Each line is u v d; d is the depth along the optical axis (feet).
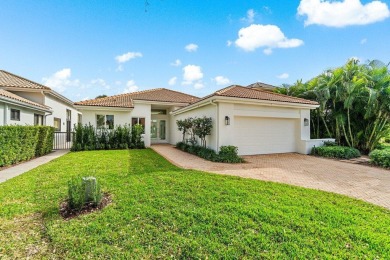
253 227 14.01
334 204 18.19
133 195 19.54
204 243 12.32
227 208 16.65
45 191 21.04
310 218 15.26
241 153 45.44
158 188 21.52
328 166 35.19
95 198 16.98
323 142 49.19
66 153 50.39
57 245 12.29
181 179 24.79
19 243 12.62
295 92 60.54
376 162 35.70
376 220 15.24
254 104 44.16
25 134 38.93
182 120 60.08
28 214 16.17
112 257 11.28
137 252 11.67
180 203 17.72
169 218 15.15
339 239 12.75
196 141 52.49
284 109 47.91
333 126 53.72
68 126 84.43
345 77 48.42
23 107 48.75
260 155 45.96
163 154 47.67
